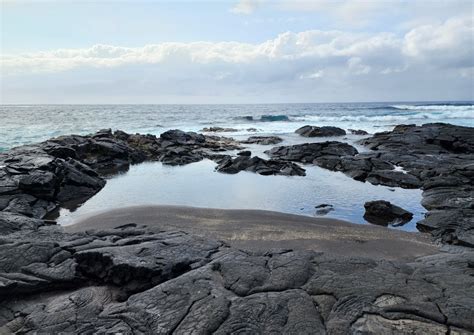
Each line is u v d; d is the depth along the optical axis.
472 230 11.29
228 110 106.88
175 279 7.45
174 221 12.64
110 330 6.11
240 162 23.72
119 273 7.88
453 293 6.59
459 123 51.06
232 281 7.27
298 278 7.29
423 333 5.62
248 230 11.70
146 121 61.50
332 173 22.50
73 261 8.44
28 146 23.77
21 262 8.34
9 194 14.41
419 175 19.95
